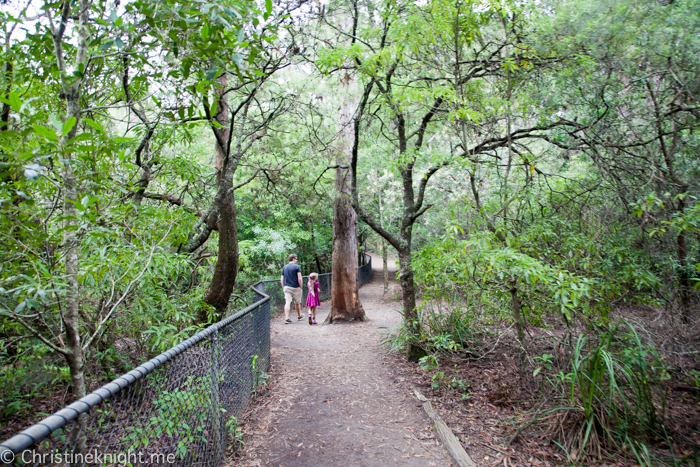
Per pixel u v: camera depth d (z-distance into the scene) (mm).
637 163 4875
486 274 4137
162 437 2119
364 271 20422
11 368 3092
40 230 2469
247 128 6641
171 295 4344
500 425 3588
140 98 3768
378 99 5664
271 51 5469
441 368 5137
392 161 5324
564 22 4934
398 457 3188
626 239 4754
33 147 1950
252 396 4434
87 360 3088
